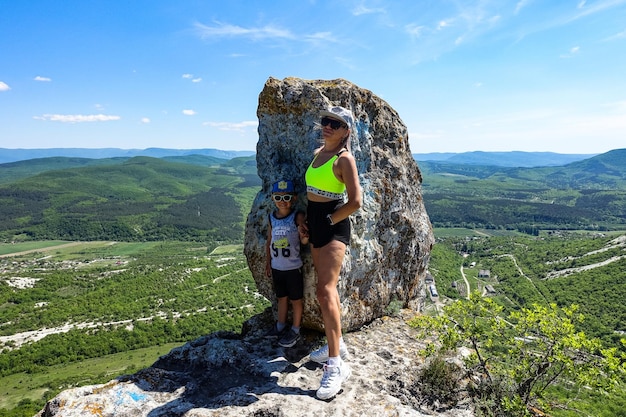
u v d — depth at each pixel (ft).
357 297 18.42
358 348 17.08
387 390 13.60
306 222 14.24
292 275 15.23
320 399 12.21
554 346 13.29
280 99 17.21
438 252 413.39
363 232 18.02
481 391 14.17
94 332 236.02
